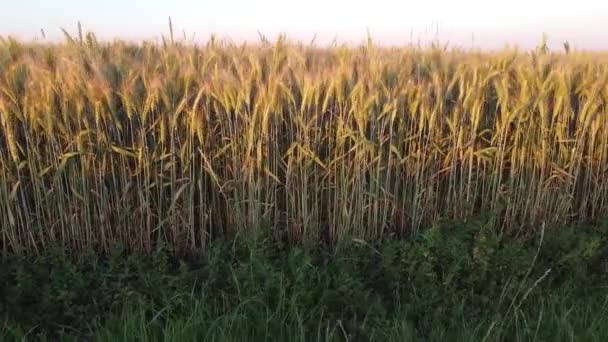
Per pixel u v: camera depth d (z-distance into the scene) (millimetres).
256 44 5953
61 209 4645
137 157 4707
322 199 5129
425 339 3846
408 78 5258
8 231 4680
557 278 4711
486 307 4238
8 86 4402
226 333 3607
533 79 5238
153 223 4996
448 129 5422
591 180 5742
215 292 4250
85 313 4102
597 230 5258
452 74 5516
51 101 4434
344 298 4102
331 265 4676
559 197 5434
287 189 4992
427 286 4289
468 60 5801
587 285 4555
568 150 5648
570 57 6062
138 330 3680
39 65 4809
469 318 4078
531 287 4160
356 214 5082
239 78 4988
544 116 5199
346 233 4953
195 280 4035
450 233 4855
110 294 4180
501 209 5176
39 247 4785
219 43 5855
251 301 3945
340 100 4875
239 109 4723
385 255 4566
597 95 5414
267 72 5168
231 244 4836
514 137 5488
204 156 4754
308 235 5059
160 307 4105
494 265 4473
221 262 4500
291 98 4812
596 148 5727
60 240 4801
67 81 4527
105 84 4500
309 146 5008
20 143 4742
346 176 4988
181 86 4742
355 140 4848
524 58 5746
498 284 4477
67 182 4738
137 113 4766
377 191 5023
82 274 4418
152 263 4516
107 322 3818
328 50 6086
